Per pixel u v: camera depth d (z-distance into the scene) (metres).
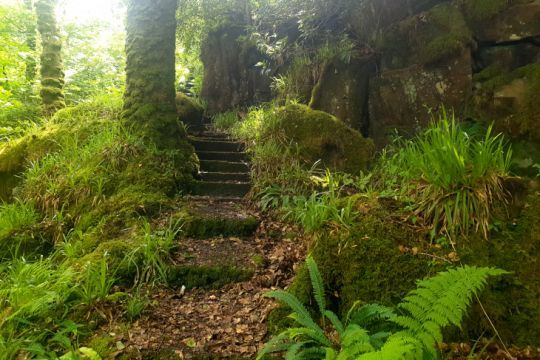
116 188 4.25
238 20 9.34
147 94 4.96
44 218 4.17
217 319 2.72
